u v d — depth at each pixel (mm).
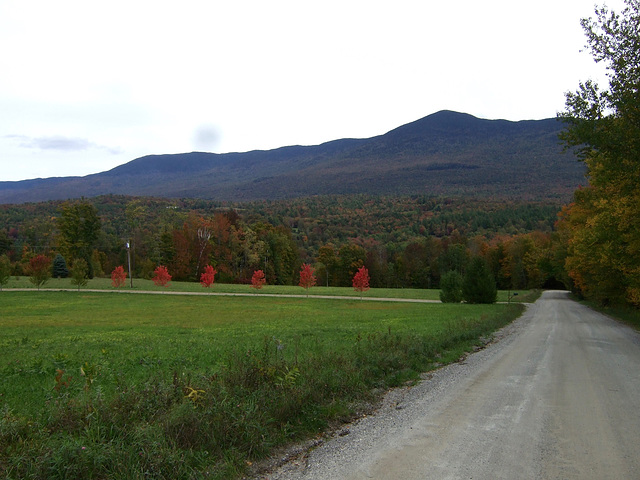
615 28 17219
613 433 6359
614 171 19031
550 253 73875
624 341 18281
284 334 21328
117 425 5648
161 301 57281
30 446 4867
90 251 102062
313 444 6207
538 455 5496
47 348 17453
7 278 68438
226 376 8125
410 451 5711
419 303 56781
